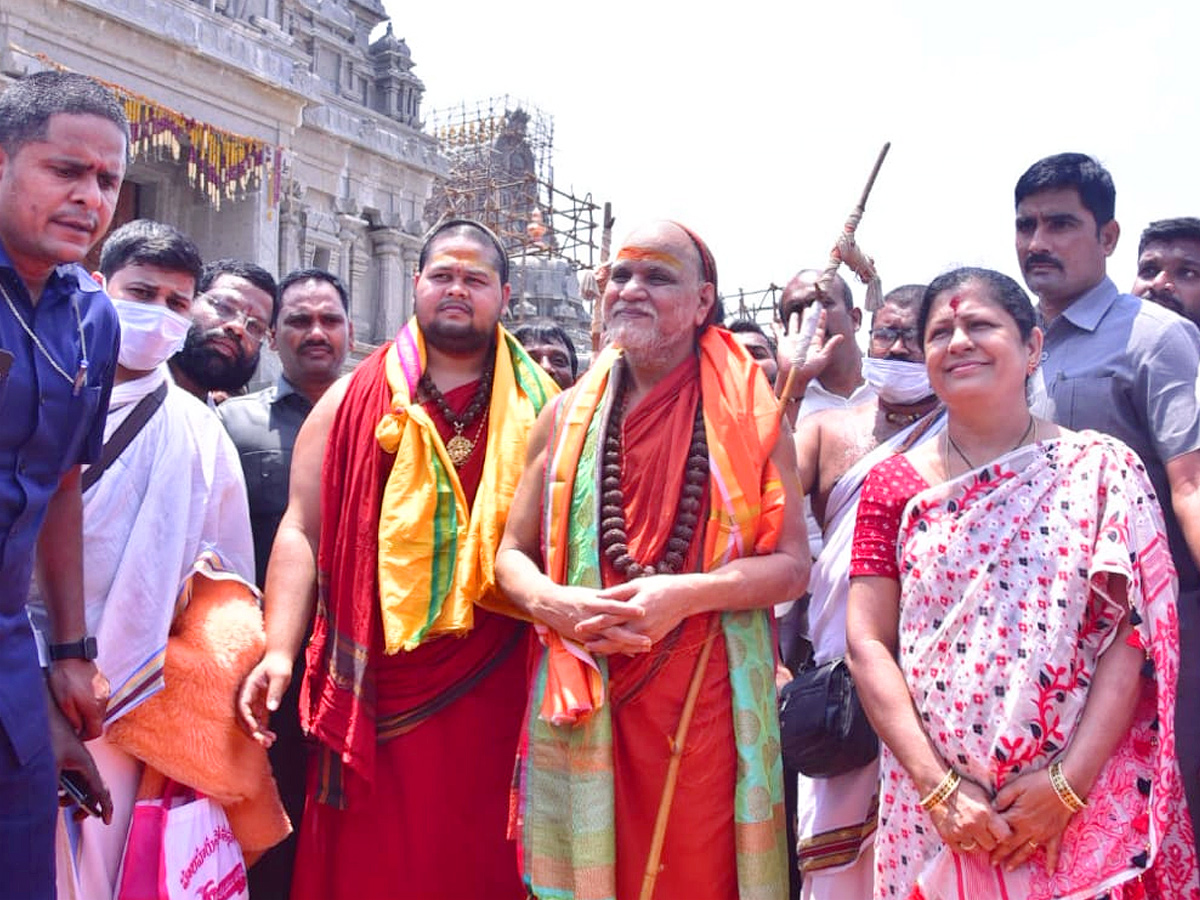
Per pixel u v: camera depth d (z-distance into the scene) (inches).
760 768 131.0
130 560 144.0
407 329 169.8
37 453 118.6
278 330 200.1
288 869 172.4
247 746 149.2
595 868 127.0
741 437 138.5
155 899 137.9
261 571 185.5
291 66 796.0
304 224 871.1
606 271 160.9
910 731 118.8
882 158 168.9
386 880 150.0
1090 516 117.6
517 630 157.2
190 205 789.9
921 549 122.4
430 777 150.8
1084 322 164.6
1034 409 166.1
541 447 148.8
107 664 140.1
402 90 1069.1
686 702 131.1
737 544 135.3
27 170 115.7
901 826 121.0
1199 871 131.6
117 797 143.6
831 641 153.2
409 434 155.6
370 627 150.6
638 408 143.6
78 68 657.0
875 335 170.7
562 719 127.4
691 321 143.4
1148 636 113.7
